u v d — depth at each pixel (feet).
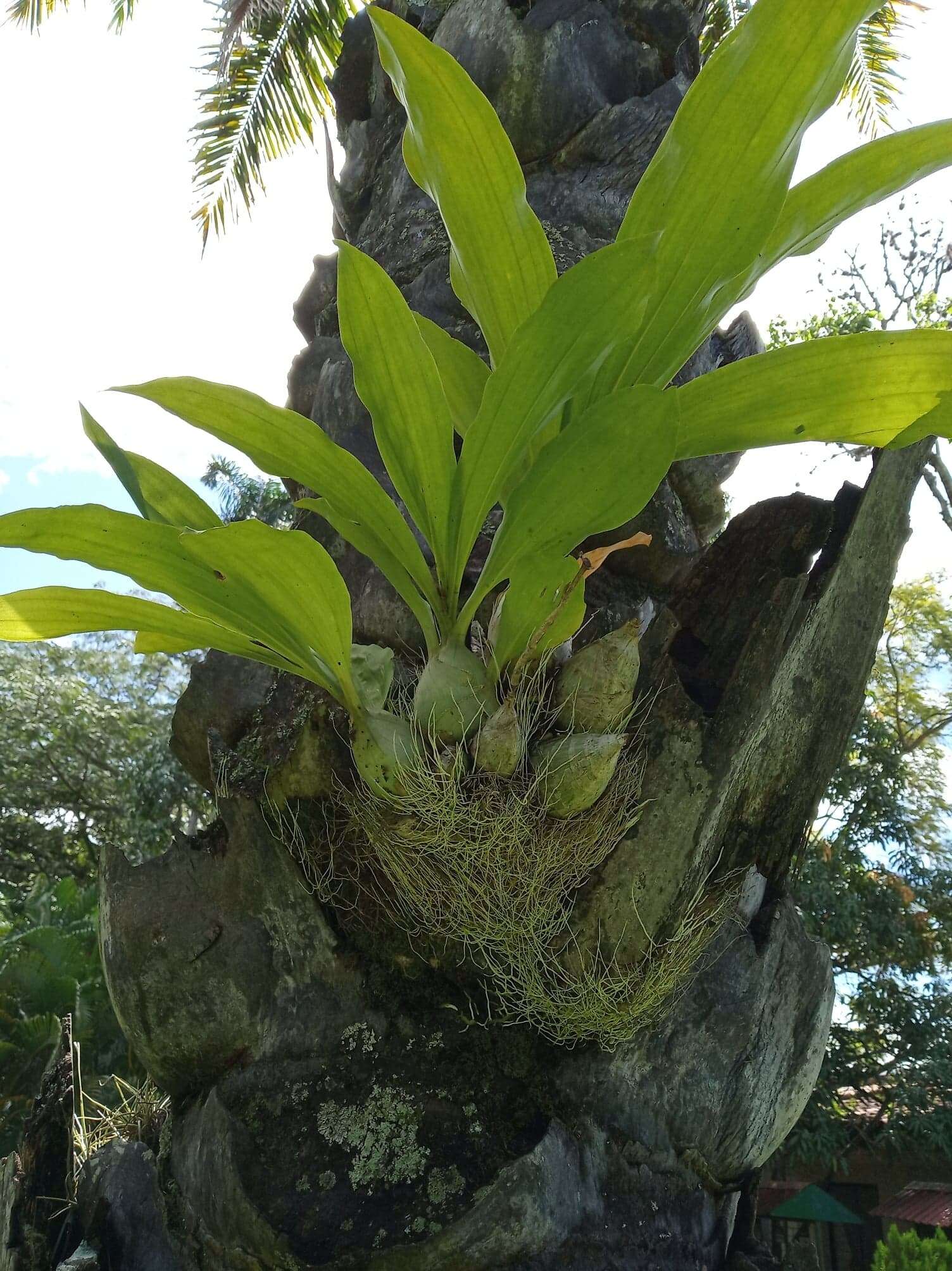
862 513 2.81
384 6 5.14
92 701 32.01
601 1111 2.59
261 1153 2.46
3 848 31.30
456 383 3.12
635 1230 2.44
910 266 18.63
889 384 2.51
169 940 2.74
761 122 2.33
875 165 2.60
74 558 2.50
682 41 4.46
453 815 2.56
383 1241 2.27
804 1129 17.12
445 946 2.71
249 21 10.94
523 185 2.53
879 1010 17.39
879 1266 14.67
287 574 2.33
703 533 3.95
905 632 23.66
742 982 2.73
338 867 2.82
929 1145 17.11
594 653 2.58
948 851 20.86
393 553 2.65
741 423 2.60
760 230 2.43
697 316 2.56
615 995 2.61
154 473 2.93
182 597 2.57
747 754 2.74
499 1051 2.62
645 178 2.46
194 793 23.08
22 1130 2.86
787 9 2.22
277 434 2.53
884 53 11.88
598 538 3.47
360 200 4.92
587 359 2.33
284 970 2.74
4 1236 2.65
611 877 2.64
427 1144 2.45
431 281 3.90
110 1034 17.97
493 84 4.25
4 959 18.43
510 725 2.51
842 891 17.53
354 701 2.60
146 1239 2.55
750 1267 2.64
